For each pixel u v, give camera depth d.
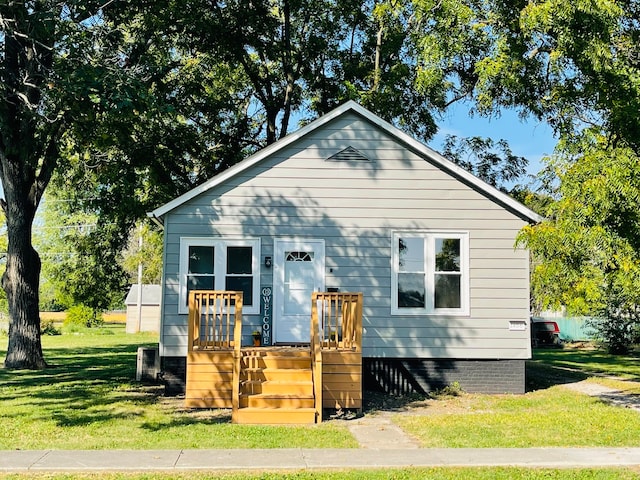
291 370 14.07
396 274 16.67
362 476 8.89
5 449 10.45
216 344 14.52
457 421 13.00
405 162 16.88
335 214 16.75
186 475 8.97
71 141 20.92
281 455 10.09
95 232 25.59
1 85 16.42
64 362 24.61
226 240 16.58
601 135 16.08
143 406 14.54
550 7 17.14
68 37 16.19
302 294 16.59
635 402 15.35
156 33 21.48
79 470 9.17
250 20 23.20
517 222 16.78
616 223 12.97
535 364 24.59
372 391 16.44
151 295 55.44
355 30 27.69
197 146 23.50
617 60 18.19
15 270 21.83
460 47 20.53
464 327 16.61
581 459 9.91
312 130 16.80
